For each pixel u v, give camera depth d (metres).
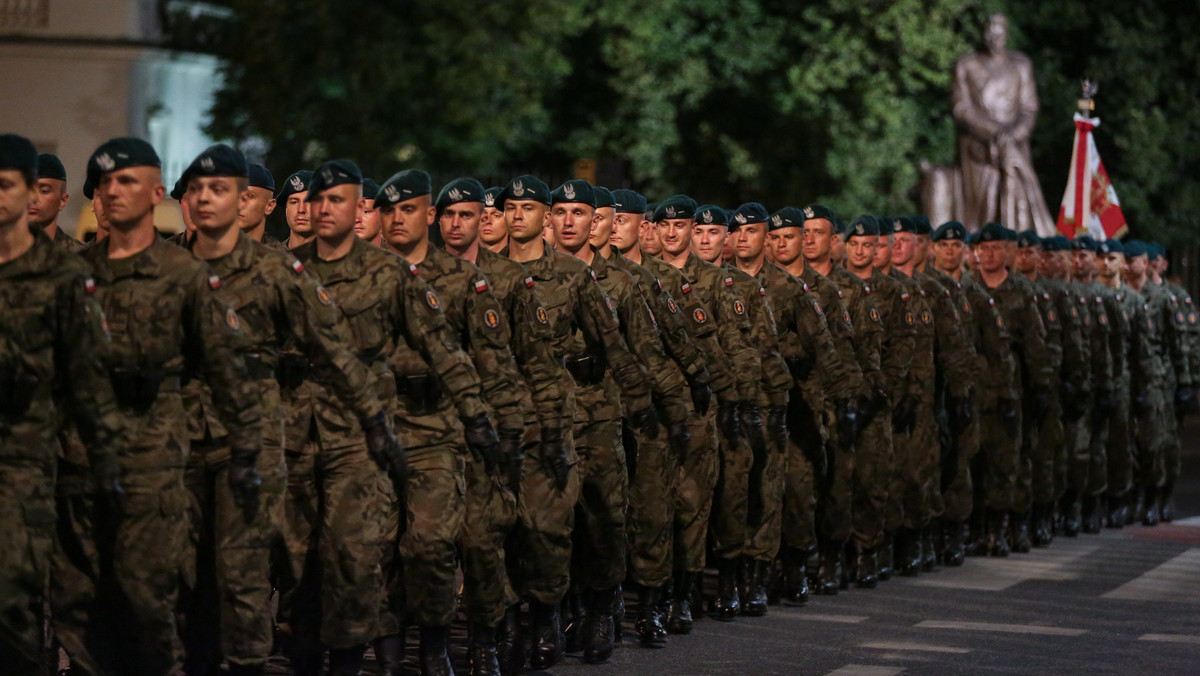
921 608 25.56
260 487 16.59
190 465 16.83
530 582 19.98
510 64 67.00
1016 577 29.00
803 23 73.38
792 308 25.42
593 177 66.81
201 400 16.77
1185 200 78.31
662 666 20.75
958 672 20.58
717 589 25.08
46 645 18.03
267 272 17.11
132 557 15.88
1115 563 30.92
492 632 19.22
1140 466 37.19
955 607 25.67
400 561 18.20
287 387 17.72
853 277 27.39
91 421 15.57
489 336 18.64
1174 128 76.75
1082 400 34.50
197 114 72.50
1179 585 28.23
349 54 63.94
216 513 16.69
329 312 17.11
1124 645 22.61
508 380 18.69
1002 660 21.39
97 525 16.03
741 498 23.95
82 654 16.20
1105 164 77.94
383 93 64.00
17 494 15.17
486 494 18.95
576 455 20.36
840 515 26.69
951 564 30.39
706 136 74.44
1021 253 33.88
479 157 67.62
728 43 72.00
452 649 21.67
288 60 63.59
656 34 70.56
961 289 30.86
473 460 18.94
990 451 31.42
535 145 75.62
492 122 66.31
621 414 21.05
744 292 24.41
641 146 72.06
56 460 15.57
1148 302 37.66
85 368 15.46
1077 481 35.06
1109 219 45.28
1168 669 20.97
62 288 15.30
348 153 64.00
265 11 63.03
